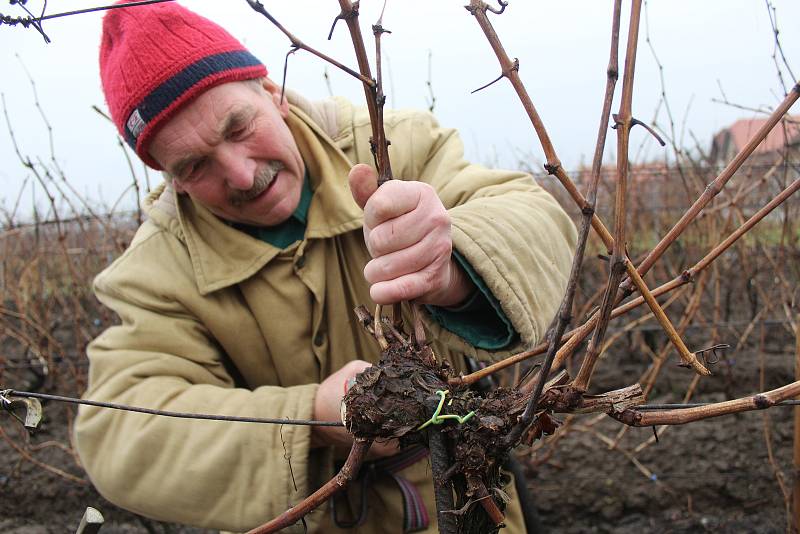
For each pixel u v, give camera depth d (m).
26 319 3.32
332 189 1.29
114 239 3.10
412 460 1.29
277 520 0.84
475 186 1.33
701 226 3.17
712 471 2.33
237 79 1.18
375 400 0.79
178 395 1.19
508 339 1.02
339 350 1.33
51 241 4.08
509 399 0.81
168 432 1.15
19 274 4.12
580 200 0.67
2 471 2.71
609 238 0.80
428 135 1.45
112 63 1.19
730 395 2.81
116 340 1.30
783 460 2.31
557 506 2.34
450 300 1.02
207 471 1.11
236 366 1.38
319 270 1.31
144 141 1.20
